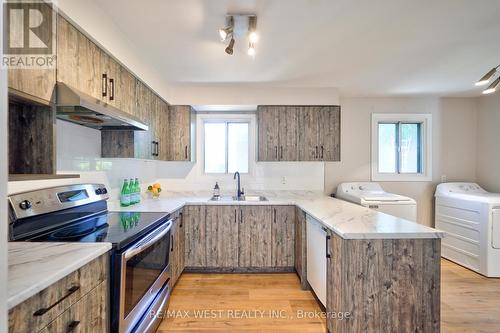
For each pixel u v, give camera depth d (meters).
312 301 2.36
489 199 2.92
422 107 3.84
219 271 3.02
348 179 3.84
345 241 1.56
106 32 1.75
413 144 3.87
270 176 3.60
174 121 3.30
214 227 3.00
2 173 0.65
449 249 3.41
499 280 2.83
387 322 1.56
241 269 3.03
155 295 1.83
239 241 3.00
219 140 3.73
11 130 1.31
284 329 1.96
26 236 1.37
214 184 3.61
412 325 1.57
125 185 2.58
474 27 1.90
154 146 2.80
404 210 3.08
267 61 2.50
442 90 3.48
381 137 3.89
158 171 3.58
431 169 3.84
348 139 3.84
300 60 2.48
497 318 2.12
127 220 1.87
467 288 2.64
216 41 2.10
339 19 1.79
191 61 2.50
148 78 2.55
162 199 3.18
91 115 1.64
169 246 2.19
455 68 2.70
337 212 2.22
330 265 1.82
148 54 2.34
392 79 3.02
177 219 2.63
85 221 1.82
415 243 1.57
